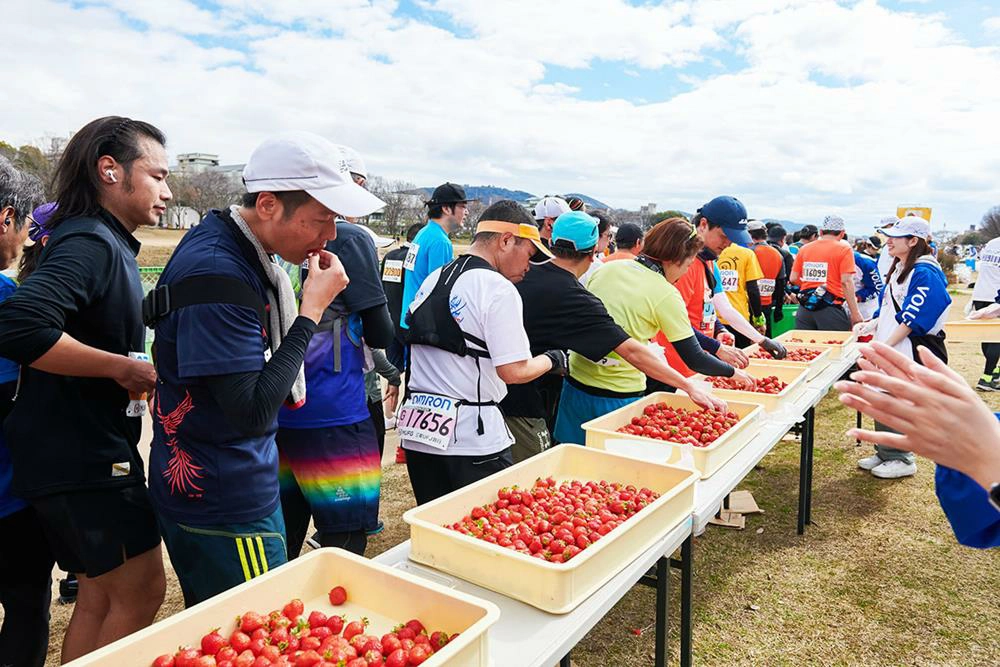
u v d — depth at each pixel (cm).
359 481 259
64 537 187
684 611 228
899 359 102
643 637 297
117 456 189
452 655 123
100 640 192
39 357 165
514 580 164
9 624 208
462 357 234
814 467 518
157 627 133
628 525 178
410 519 183
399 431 248
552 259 290
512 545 178
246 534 167
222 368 150
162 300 158
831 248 663
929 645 290
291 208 159
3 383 201
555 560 170
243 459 165
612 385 327
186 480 164
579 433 335
